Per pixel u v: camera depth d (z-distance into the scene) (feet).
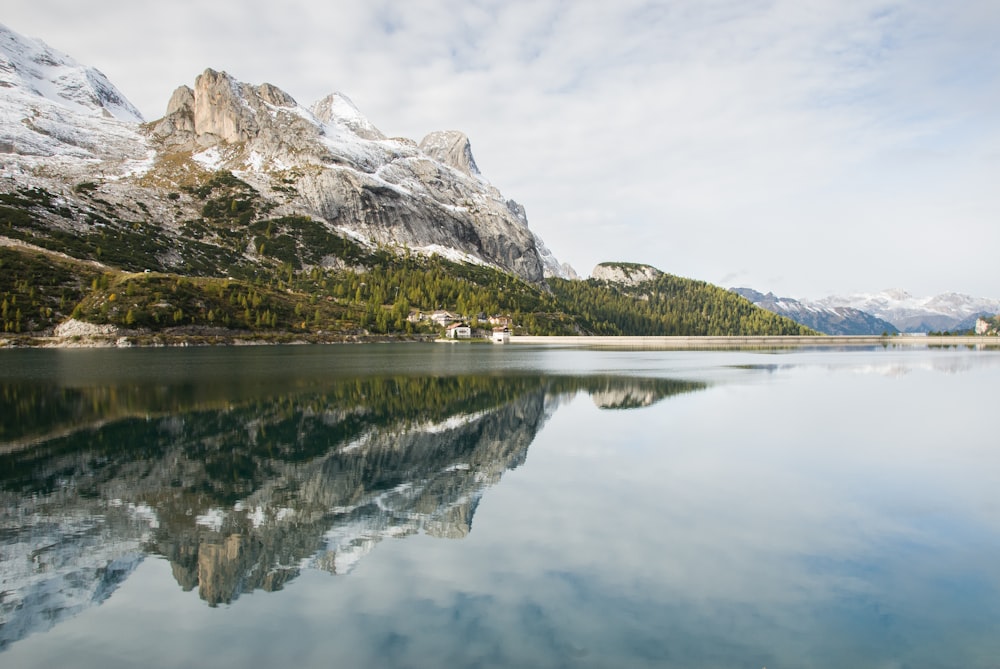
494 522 82.23
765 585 63.46
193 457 117.29
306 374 274.77
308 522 81.92
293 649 51.03
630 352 566.36
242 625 55.06
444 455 120.88
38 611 57.72
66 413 165.07
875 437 140.15
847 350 650.02
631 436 140.77
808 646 51.67
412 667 48.11
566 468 111.14
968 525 82.02
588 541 75.41
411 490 96.73
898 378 284.00
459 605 58.65
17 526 79.87
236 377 255.09
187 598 60.44
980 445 131.75
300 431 143.33
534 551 72.18
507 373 299.38
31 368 284.82
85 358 349.82
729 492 96.37
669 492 96.43
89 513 85.15
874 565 68.80
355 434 140.36
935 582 64.59
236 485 98.78
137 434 138.00
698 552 72.18
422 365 347.97
